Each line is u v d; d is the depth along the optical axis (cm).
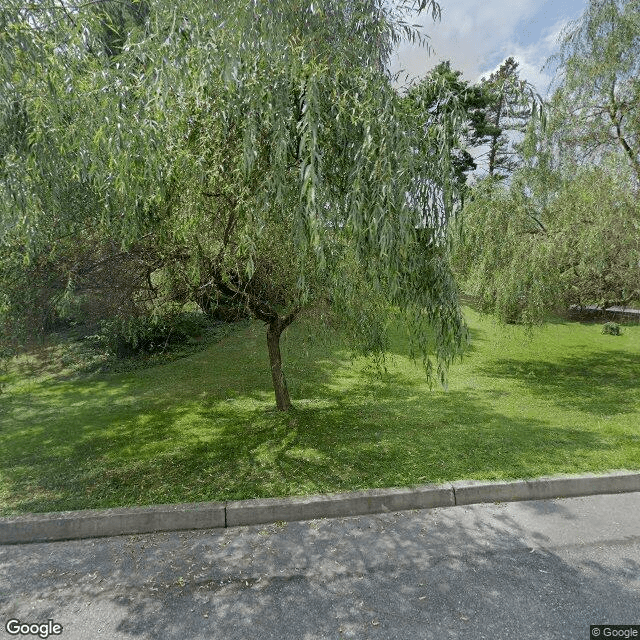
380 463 417
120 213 338
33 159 306
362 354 517
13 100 321
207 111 312
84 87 302
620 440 471
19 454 466
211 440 493
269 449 461
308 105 276
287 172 319
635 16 676
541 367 873
